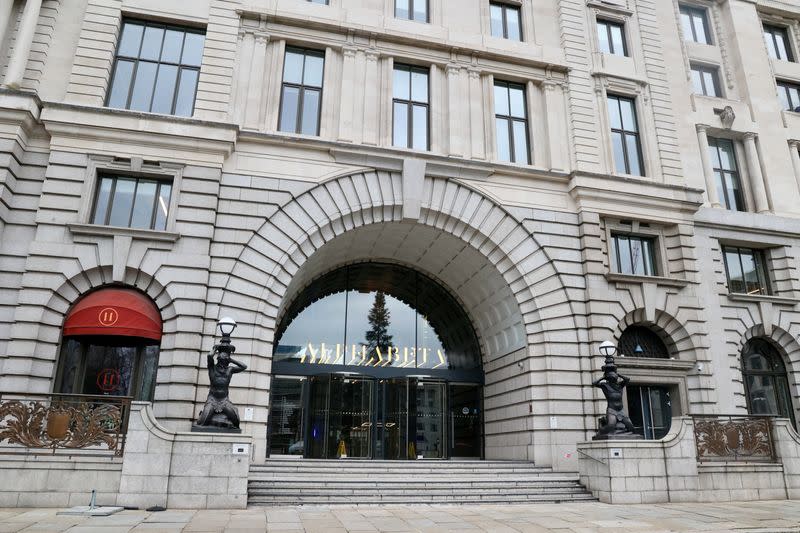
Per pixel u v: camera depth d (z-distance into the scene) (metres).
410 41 20.00
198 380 15.16
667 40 24.34
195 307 15.56
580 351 18.53
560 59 21.61
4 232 15.27
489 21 21.53
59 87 16.94
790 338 21.23
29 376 14.33
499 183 19.64
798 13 26.81
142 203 16.64
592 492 15.12
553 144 20.55
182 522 10.03
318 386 20.67
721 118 23.70
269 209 17.17
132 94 17.66
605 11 23.22
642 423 19.20
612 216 20.23
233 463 12.30
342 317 21.84
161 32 18.48
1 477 11.31
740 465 15.55
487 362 22.17
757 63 25.28
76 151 16.16
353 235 19.30
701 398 19.08
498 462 17.75
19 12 17.45
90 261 15.41
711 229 21.67
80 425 12.03
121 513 10.84
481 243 19.25
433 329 22.83
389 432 20.88
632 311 19.41
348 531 9.67
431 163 18.88
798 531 10.39
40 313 14.73
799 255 22.62
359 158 18.36
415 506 13.16
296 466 15.65
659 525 10.73
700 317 19.94
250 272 16.52
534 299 18.81
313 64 19.64
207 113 17.44
